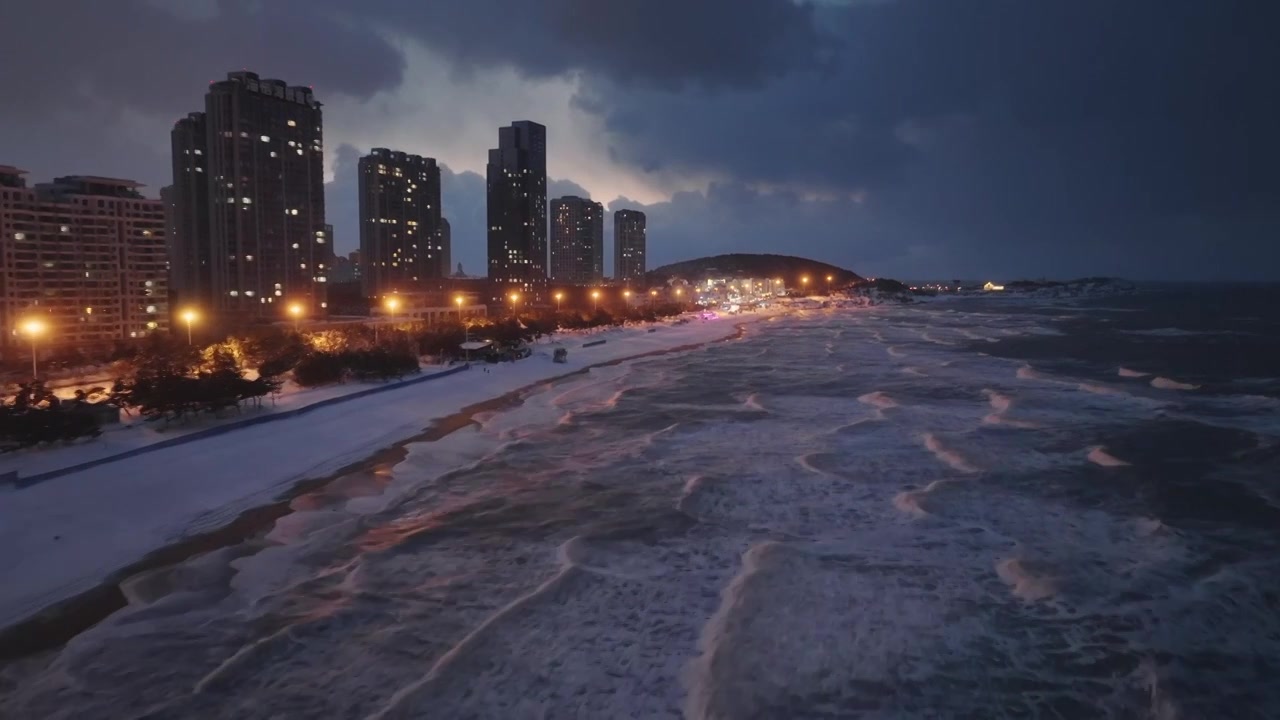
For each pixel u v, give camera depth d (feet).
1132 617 61.36
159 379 118.93
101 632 57.52
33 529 75.56
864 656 55.16
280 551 73.56
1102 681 52.54
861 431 128.47
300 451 109.19
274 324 316.60
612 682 51.62
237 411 125.18
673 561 72.08
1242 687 51.85
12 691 50.14
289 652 55.01
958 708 49.42
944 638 57.88
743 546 75.87
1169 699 50.34
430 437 123.34
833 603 63.05
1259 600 64.39
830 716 48.29
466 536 78.33
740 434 126.62
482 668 52.95
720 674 52.24
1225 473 102.73
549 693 50.26
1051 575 68.59
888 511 86.38
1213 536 79.56
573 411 148.05
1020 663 54.60
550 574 68.90
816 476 100.27
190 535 77.30
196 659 53.88
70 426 101.91
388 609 61.87
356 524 81.25
